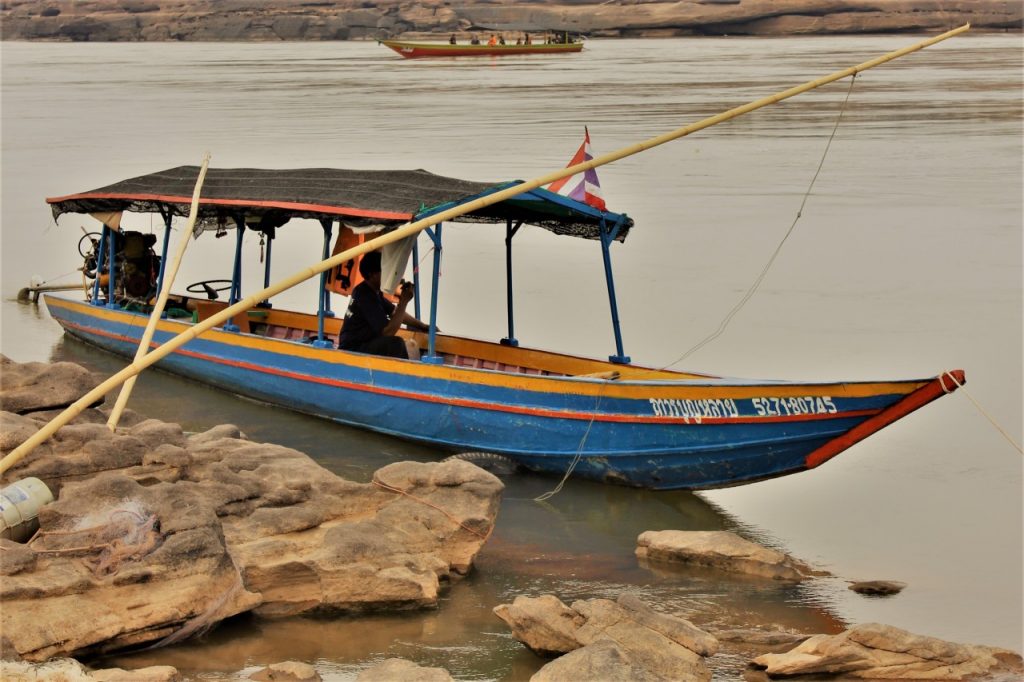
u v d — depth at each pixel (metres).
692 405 11.09
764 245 22.94
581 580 9.49
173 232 24.25
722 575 9.67
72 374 11.72
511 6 170.62
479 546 9.48
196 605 7.96
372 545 8.84
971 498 11.44
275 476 9.88
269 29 173.62
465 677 7.81
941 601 9.21
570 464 11.88
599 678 7.30
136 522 8.44
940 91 57.62
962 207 26.28
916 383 10.37
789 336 16.98
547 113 48.59
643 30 160.62
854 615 8.95
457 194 12.14
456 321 18.00
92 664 7.67
